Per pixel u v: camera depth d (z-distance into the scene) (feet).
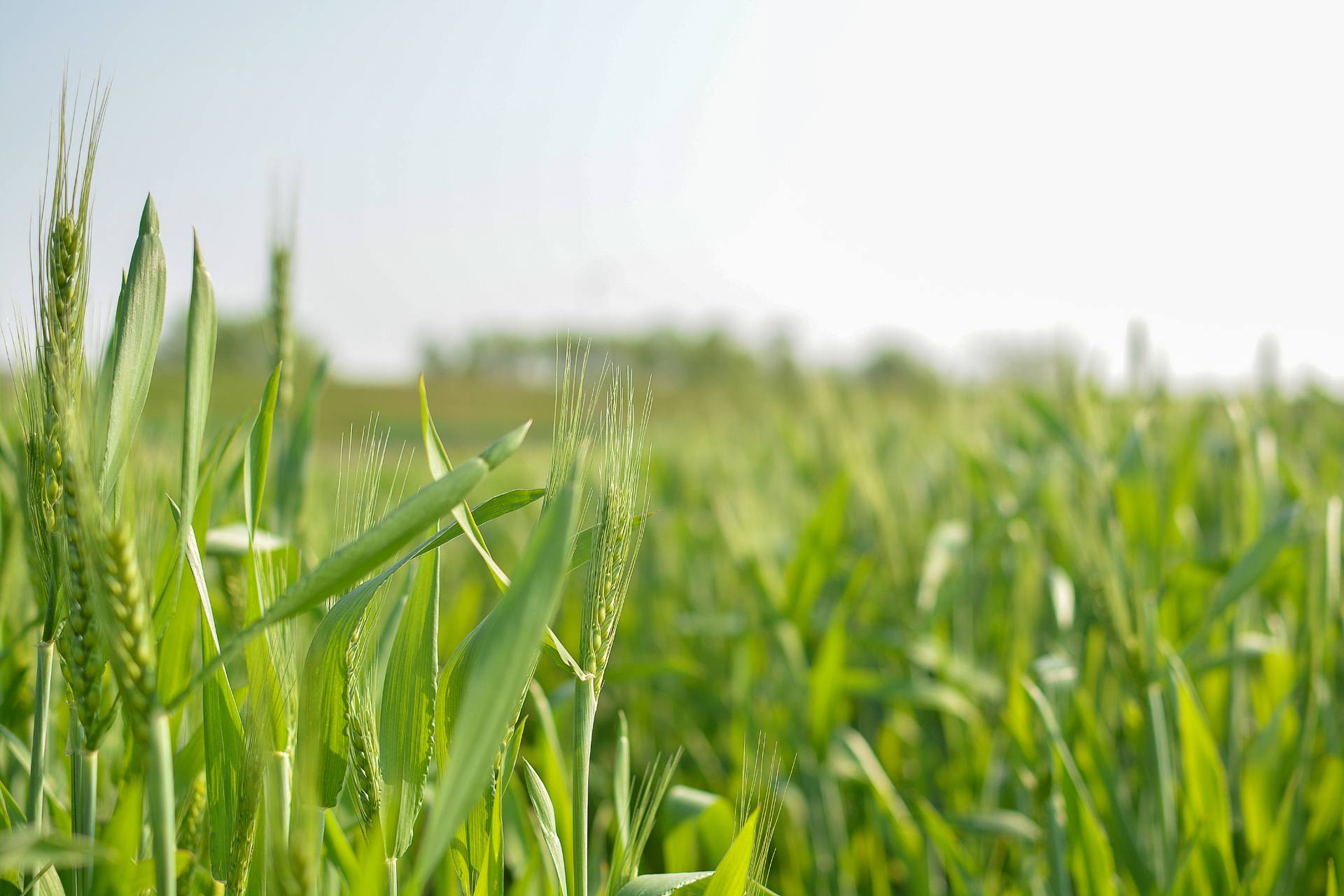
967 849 5.11
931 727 6.65
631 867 2.40
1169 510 5.66
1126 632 3.52
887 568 7.22
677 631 7.41
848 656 7.24
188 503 2.09
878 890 4.91
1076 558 5.18
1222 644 4.65
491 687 1.78
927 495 8.90
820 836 5.16
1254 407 6.70
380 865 1.95
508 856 3.21
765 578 5.97
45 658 2.16
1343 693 4.79
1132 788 4.86
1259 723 4.59
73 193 2.07
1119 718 5.18
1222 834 3.17
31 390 2.12
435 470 2.19
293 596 1.89
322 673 2.04
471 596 5.10
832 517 5.66
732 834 3.39
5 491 3.00
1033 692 3.34
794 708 5.77
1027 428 8.63
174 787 2.36
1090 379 6.43
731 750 6.14
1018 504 5.74
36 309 2.06
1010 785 5.42
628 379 2.17
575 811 2.12
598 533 2.13
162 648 2.34
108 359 2.11
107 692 2.27
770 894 2.42
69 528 1.96
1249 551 3.78
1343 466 7.04
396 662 2.20
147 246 2.15
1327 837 3.37
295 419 3.74
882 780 4.71
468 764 1.77
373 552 1.89
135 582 1.84
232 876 2.08
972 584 7.22
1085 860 3.20
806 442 10.03
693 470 11.02
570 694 4.27
